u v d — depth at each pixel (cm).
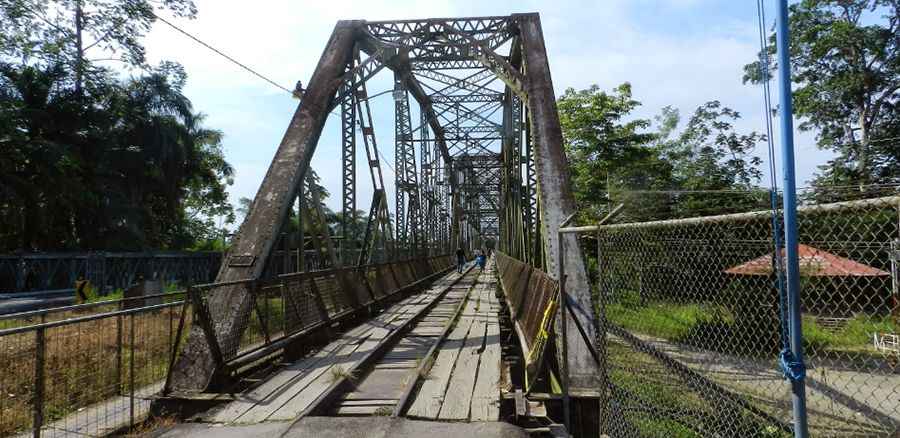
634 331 599
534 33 1388
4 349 547
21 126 3108
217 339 684
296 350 878
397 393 639
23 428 514
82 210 3400
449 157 4106
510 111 2191
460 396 612
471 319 1259
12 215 2986
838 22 1916
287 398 609
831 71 2058
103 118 3528
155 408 607
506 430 506
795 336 277
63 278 3155
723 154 2253
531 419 558
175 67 4022
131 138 3781
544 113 1194
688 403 518
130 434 536
